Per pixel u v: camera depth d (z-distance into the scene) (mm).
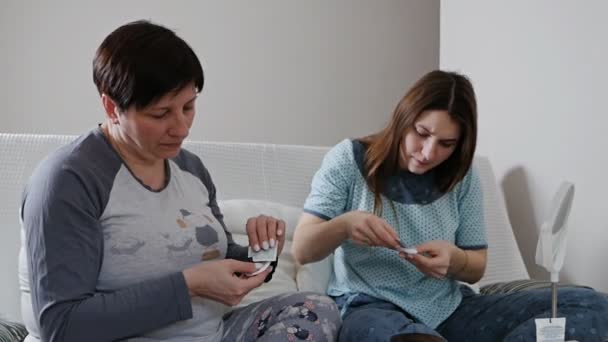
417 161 1426
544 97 1979
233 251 1347
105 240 1110
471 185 1571
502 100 2211
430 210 1513
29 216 1062
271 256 1239
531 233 2082
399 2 3283
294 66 3209
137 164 1183
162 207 1182
